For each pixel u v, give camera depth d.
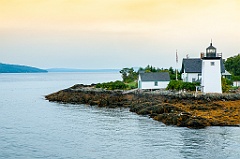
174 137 52.12
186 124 59.12
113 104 90.88
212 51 90.62
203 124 58.50
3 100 111.88
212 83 90.50
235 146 47.00
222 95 84.69
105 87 115.06
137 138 52.31
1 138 53.16
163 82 103.62
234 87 101.31
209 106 73.69
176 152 44.91
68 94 111.19
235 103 78.56
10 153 45.41
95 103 95.00
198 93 86.94
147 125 61.44
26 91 157.38
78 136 54.50
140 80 104.38
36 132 57.53
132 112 78.62
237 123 59.47
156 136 53.06
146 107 76.62
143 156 43.62
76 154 44.97
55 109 86.62
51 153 45.41
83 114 76.94
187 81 104.44
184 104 78.75
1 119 70.88
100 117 72.12
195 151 45.19
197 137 51.78
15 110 85.44
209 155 43.53
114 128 59.97
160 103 76.75
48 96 117.81
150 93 93.88
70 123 65.62
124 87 112.12
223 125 58.75
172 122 61.19
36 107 91.56
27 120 69.50
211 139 50.50
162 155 43.88
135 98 94.69
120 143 49.81
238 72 142.88
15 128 60.97
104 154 44.78
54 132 57.53
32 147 48.19
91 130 58.81
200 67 104.69
